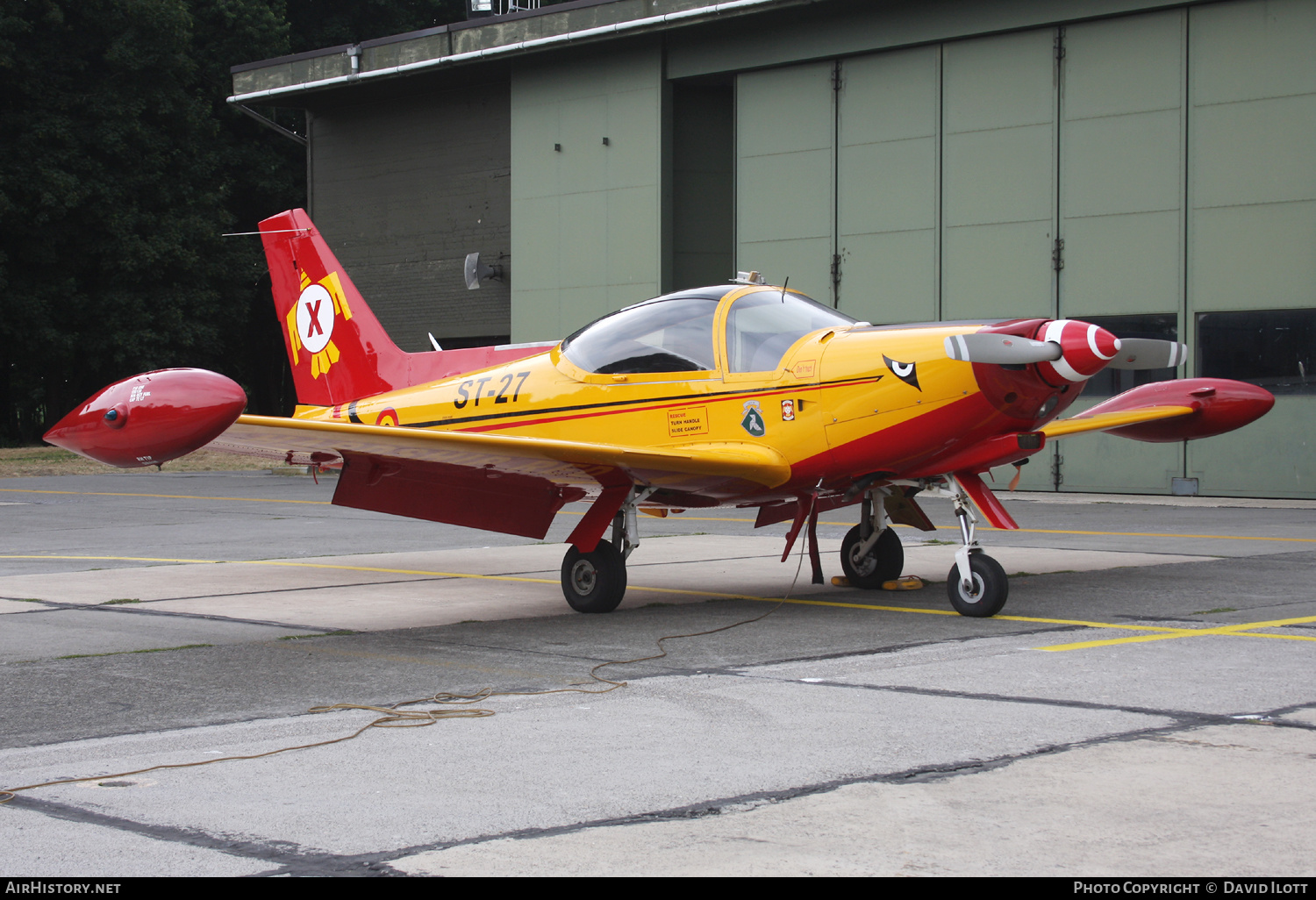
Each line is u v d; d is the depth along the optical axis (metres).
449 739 3.96
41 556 10.45
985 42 17.84
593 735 3.99
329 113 26.17
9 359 31.50
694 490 7.37
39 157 29.39
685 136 21.09
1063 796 3.23
